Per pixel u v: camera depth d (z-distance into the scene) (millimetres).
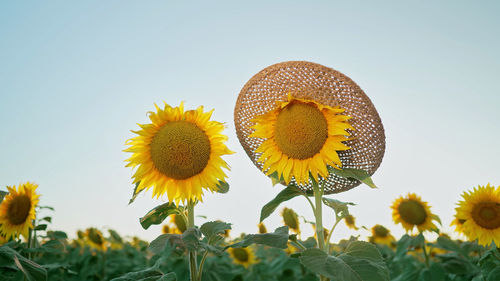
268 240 835
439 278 1452
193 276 870
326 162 893
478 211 1320
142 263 2160
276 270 1858
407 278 1543
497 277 1104
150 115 911
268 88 974
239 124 1036
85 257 2021
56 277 1560
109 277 1945
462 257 1514
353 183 967
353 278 775
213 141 928
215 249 813
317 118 896
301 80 938
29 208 1264
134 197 943
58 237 1388
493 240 1289
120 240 2703
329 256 820
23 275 933
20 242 1250
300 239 1482
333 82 911
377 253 841
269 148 936
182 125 921
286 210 1706
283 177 956
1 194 1157
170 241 804
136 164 921
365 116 900
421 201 1677
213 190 926
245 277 1854
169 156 903
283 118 915
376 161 923
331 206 939
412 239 1597
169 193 922
